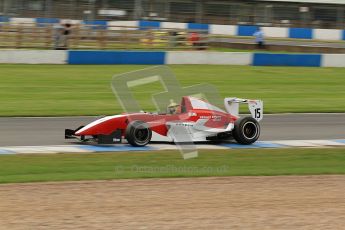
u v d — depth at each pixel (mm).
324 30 173750
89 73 91188
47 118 59125
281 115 65688
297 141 51844
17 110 62438
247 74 97000
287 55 108250
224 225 27719
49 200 30688
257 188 34781
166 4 169500
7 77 84500
